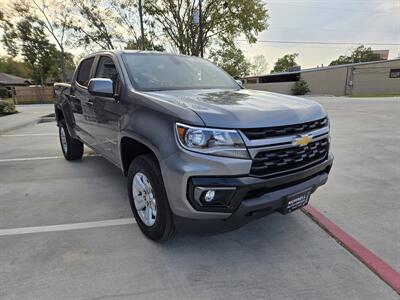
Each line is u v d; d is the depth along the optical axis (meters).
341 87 41.50
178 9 26.83
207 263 2.39
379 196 3.76
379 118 11.77
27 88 28.67
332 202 3.57
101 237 2.77
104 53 3.72
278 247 2.63
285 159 2.22
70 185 4.15
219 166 2.00
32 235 2.80
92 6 27.45
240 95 2.84
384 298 2.01
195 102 2.38
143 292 2.06
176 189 2.11
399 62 37.84
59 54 39.22
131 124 2.60
